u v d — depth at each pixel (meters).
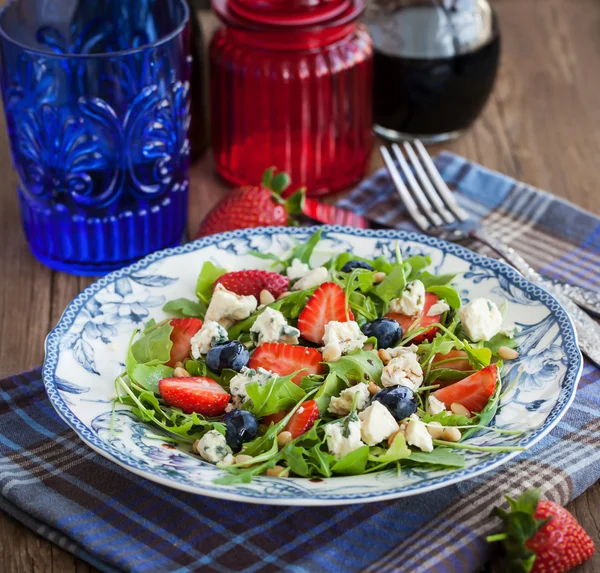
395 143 1.11
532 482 0.80
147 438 0.78
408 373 0.81
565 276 0.95
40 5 0.98
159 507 0.79
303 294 0.86
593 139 1.11
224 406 0.80
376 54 1.06
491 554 0.77
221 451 0.78
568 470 0.80
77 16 0.99
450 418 0.79
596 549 0.78
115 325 0.85
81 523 0.78
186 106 0.97
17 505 0.79
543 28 1.26
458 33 1.04
